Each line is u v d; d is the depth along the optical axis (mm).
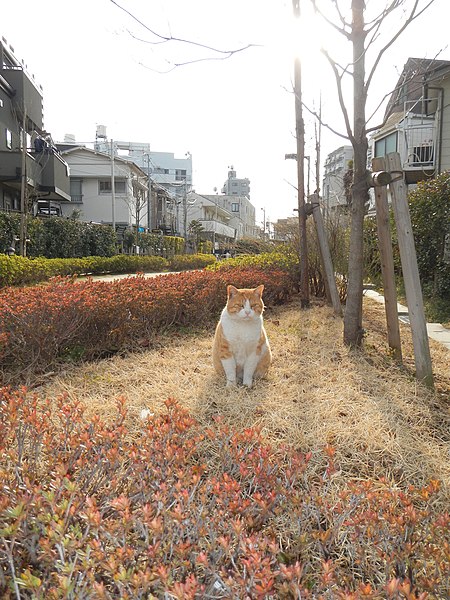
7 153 15508
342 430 2449
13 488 1445
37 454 1791
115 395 2992
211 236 45625
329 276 5957
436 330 5555
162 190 40531
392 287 3826
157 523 1178
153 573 1063
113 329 4191
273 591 1157
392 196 3373
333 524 1507
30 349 3617
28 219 14727
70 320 3846
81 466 1584
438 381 3492
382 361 3756
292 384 3223
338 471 2014
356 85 3543
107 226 22453
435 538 1328
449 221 7328
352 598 1006
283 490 1564
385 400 2869
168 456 1597
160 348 4285
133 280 5664
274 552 1214
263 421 2584
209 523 1320
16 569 1285
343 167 24859
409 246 3285
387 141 17828
